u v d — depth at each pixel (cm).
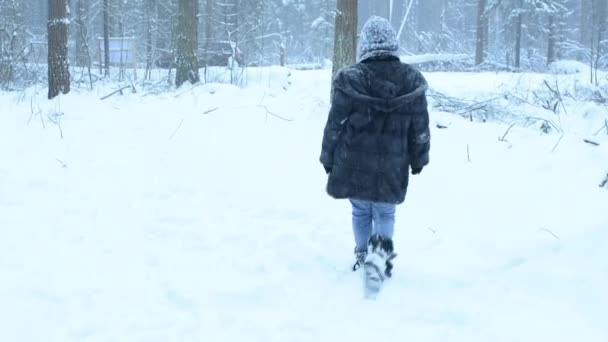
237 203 539
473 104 923
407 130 356
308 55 3788
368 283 359
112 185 588
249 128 792
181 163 661
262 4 3008
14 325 321
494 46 3462
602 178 551
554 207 503
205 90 999
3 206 521
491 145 692
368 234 396
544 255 414
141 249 433
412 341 312
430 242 455
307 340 312
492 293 367
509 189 558
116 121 845
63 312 337
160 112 883
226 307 348
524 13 2912
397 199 357
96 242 445
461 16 4562
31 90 1188
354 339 313
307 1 4419
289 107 891
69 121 852
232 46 1312
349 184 355
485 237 455
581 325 324
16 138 748
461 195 555
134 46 1541
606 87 1081
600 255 396
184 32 1186
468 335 319
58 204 531
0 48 1366
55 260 409
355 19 954
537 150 660
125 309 342
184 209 522
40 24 3394
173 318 333
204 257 420
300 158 679
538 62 2988
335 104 349
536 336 315
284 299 360
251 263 409
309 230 476
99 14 2616
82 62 1677
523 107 960
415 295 367
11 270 389
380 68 349
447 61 2628
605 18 3494
